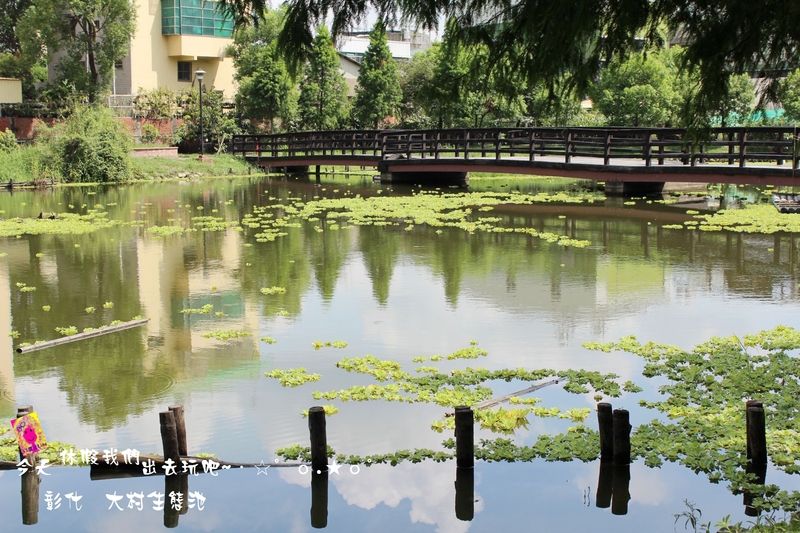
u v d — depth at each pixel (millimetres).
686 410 7773
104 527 6223
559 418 7750
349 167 38000
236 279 13586
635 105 30578
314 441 6828
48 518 6336
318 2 6297
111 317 11320
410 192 26688
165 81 40562
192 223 19828
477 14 6395
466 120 32031
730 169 20641
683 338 10117
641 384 8617
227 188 28375
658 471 6773
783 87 6492
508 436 7438
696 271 13875
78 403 8289
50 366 9367
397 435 7484
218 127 37562
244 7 6367
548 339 10133
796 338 9875
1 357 9664
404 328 10672
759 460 6691
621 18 5738
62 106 35031
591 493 6508
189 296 12469
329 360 9469
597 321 10898
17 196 25438
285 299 12234
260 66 37219
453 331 10508
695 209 21484
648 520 6125
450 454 7121
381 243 16875
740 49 5832
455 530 6078
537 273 13836
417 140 29875
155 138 36344
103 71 36531
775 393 8141
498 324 10805
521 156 29766
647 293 12383
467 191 26984
